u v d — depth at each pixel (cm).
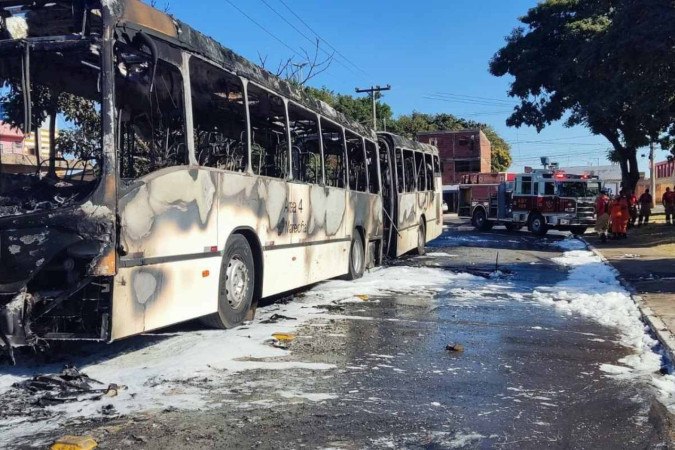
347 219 1253
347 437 468
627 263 1739
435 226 2169
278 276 917
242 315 827
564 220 2908
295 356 698
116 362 645
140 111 677
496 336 844
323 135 1203
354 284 1273
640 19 1917
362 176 1405
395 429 487
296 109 1006
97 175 591
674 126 3009
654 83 2077
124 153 665
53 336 558
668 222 3170
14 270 545
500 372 662
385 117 5741
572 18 3186
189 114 679
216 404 531
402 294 1191
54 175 646
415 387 599
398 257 1770
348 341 782
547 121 3334
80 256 546
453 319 954
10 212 568
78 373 580
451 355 730
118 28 582
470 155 6762
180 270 657
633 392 598
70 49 573
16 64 626
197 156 783
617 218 2548
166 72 664
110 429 467
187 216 668
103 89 568
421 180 1975
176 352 688
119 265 562
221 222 742
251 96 890
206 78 775
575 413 537
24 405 512
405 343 785
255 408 525
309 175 1083
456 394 581
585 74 2619
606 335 869
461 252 2123
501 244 2519
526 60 3262
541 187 3012
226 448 441
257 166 952
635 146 3206
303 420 500
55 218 545
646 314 977
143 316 596
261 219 854
